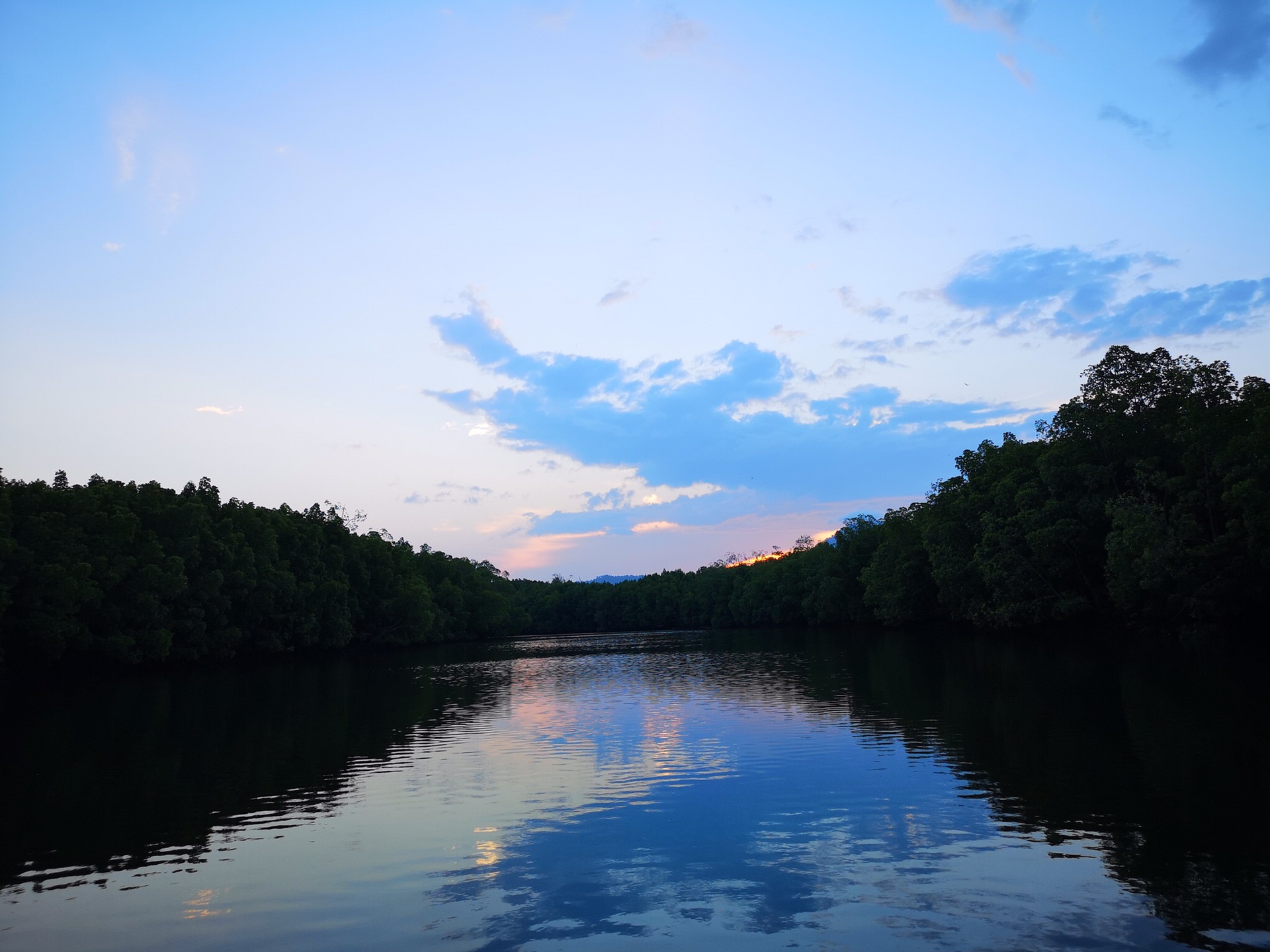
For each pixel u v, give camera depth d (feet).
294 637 343.87
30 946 44.19
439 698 167.43
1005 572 246.47
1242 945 39.55
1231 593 184.85
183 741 113.60
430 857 57.26
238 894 51.19
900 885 48.83
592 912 46.44
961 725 103.14
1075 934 41.34
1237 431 193.77
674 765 86.12
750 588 597.52
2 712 156.97
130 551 255.09
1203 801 62.64
